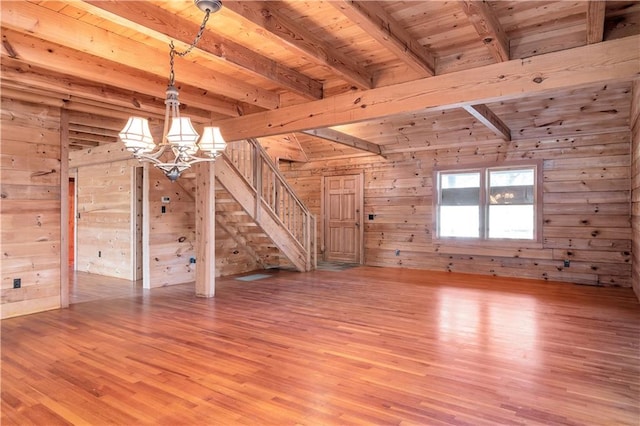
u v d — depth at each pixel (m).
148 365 2.90
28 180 4.40
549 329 3.73
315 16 2.79
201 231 5.20
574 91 5.13
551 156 6.29
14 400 2.38
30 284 4.37
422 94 3.56
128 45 3.17
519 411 2.23
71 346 3.30
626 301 4.86
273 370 2.81
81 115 5.05
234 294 5.32
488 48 2.96
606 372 2.75
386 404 2.32
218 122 5.03
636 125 4.89
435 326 3.85
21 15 2.56
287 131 4.44
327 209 8.85
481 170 6.93
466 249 7.06
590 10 2.39
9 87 3.98
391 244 7.93
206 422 2.14
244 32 3.03
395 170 7.88
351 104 3.98
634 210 5.34
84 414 2.22
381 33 2.68
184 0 2.55
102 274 6.98
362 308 4.55
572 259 6.15
